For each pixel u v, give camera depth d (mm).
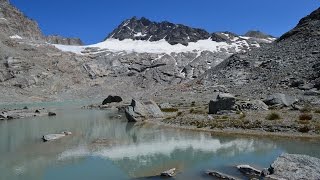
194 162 30312
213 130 46719
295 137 39188
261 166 27984
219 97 57781
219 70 132375
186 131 47625
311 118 45469
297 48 116562
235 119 49750
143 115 64688
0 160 33281
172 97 110875
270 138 39500
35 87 199250
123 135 46812
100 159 32781
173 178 25844
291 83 87125
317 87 78688
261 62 119062
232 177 25031
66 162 31969
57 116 81250
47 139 44469
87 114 86062
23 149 38531
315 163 24250
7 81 192375
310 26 130000
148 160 31766
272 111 53719
